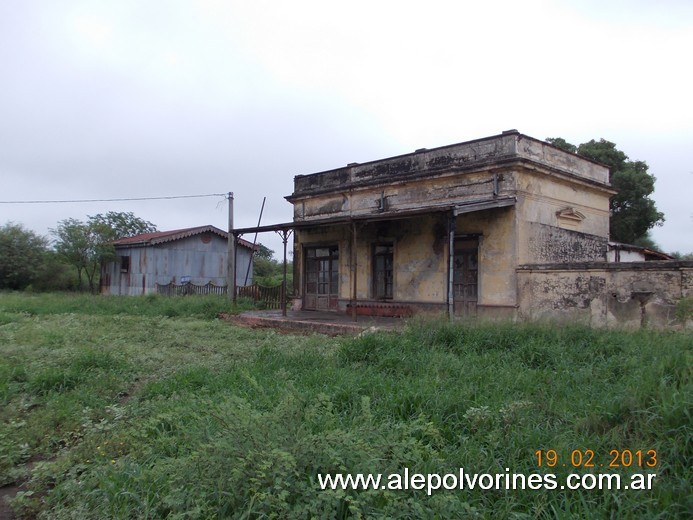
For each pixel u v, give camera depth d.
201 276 28.67
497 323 8.55
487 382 5.68
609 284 10.60
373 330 9.70
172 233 28.47
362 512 3.07
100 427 5.42
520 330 7.93
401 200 15.32
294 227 15.68
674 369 4.95
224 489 3.33
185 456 4.15
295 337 11.90
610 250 16.16
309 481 3.33
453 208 11.45
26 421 5.84
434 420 4.60
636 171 27.25
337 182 17.55
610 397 4.68
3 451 5.00
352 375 6.29
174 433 5.03
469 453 3.85
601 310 10.71
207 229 28.72
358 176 16.77
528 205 12.94
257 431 3.70
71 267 33.34
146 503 3.55
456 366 6.46
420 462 3.64
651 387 4.48
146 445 4.66
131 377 7.88
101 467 4.30
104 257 29.95
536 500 3.27
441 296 14.10
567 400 4.91
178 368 8.23
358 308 15.96
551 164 13.80
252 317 15.35
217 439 3.91
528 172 12.93
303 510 3.00
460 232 13.65
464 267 13.70
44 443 5.27
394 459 3.59
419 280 14.70
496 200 12.30
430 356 7.07
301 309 18.59
